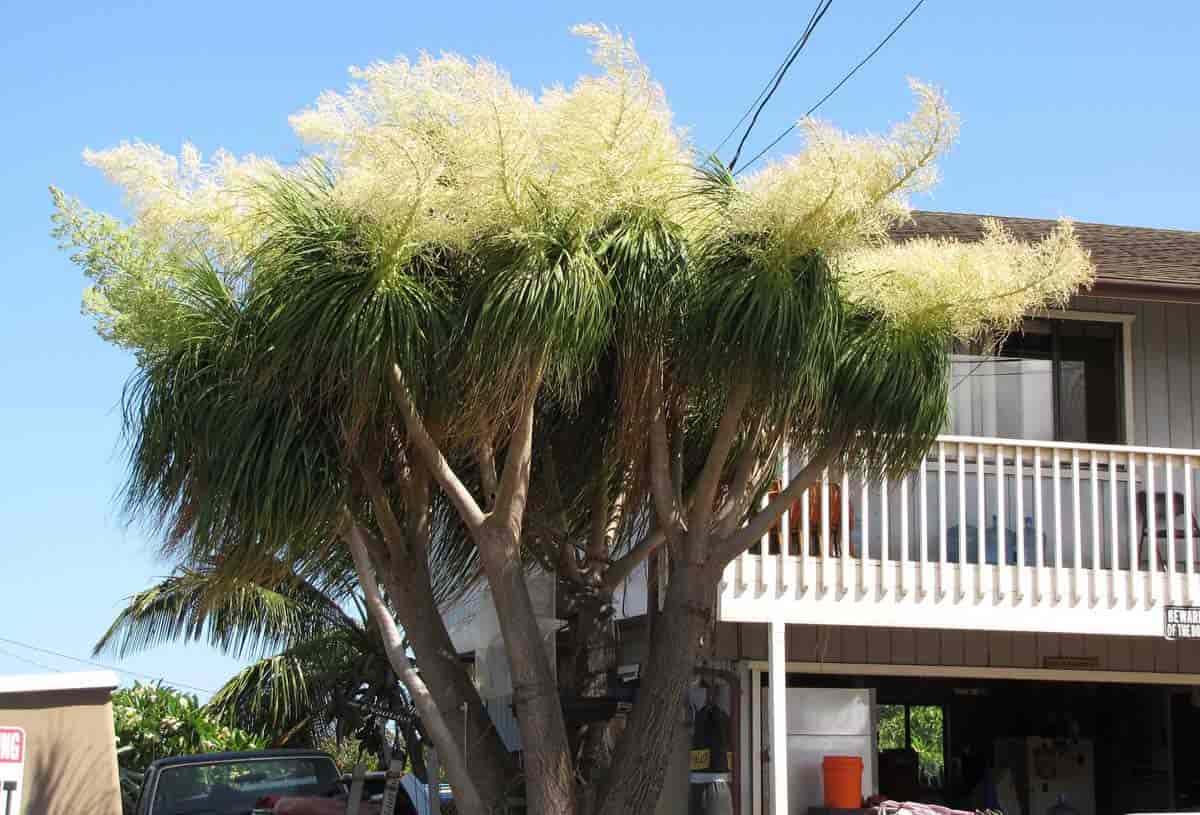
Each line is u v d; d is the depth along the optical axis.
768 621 9.87
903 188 6.86
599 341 6.95
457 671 7.71
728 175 7.44
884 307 7.47
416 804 9.42
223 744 15.61
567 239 6.86
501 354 6.58
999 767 13.20
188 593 14.34
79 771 8.95
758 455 8.25
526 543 8.40
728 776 10.55
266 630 15.28
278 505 6.80
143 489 7.52
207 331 7.49
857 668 11.66
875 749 11.21
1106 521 12.02
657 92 6.92
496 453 8.41
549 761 7.08
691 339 7.04
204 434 7.12
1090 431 12.42
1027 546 11.73
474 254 7.13
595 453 8.27
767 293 6.84
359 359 6.57
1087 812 12.98
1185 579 10.72
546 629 8.19
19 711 8.88
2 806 8.14
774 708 9.80
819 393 7.09
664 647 7.38
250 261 7.25
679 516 7.55
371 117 6.78
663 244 7.09
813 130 6.79
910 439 7.50
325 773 9.52
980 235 12.17
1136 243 13.69
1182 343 12.70
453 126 6.75
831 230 6.89
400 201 6.68
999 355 12.41
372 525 8.44
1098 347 12.59
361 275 6.77
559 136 6.85
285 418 6.94
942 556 10.30
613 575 8.29
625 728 7.61
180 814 9.06
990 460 12.01
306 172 7.17
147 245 7.41
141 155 6.90
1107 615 10.52
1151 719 13.45
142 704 15.47
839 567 10.09
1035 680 13.52
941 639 11.91
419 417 7.08
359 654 16.03
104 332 7.81
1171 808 12.98
